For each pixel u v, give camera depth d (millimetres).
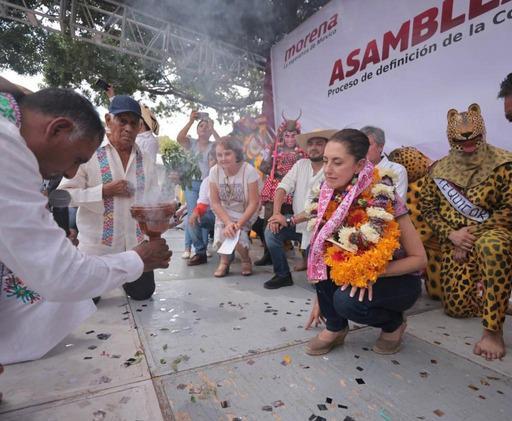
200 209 3785
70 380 1604
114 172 2580
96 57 7113
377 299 1736
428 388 1585
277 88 5848
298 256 4578
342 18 4488
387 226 1689
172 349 1918
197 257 3930
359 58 4270
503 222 2234
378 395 1527
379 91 4031
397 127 3852
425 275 2893
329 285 1871
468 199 2396
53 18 5527
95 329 2164
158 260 1348
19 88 1245
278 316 2412
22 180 962
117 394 1505
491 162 2322
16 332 1655
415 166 3035
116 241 2613
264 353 1890
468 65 3174
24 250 951
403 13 3721
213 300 2727
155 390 1538
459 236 2355
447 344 2033
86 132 1113
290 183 3332
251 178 3414
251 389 1560
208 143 4836
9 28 6793
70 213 3414
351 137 1691
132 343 1979
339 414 1398
